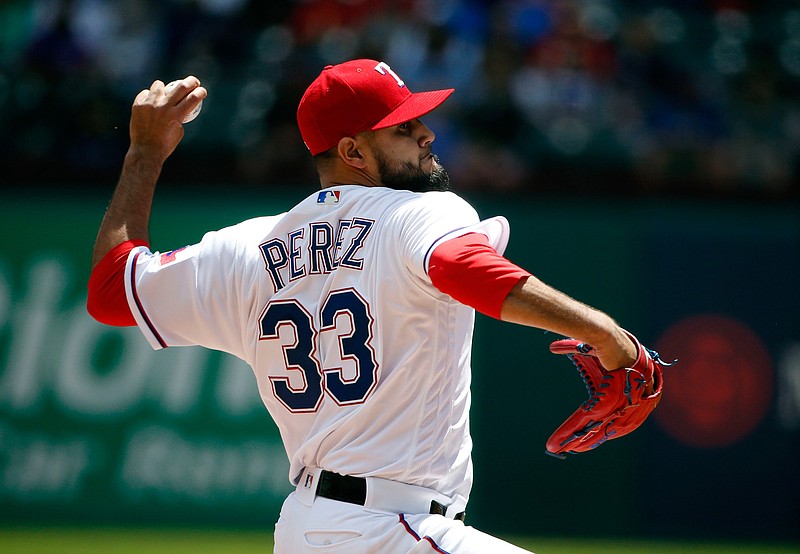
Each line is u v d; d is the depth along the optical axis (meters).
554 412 28.42
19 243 28.88
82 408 28.30
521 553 9.02
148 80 34.53
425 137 10.14
